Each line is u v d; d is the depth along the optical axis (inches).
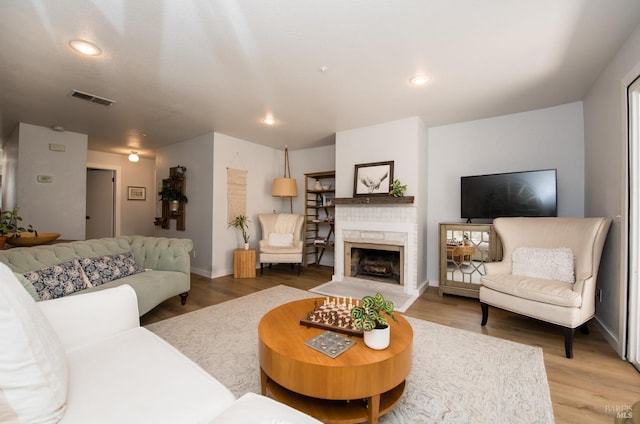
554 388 68.0
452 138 157.8
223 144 183.5
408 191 147.4
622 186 82.8
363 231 161.8
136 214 262.2
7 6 66.9
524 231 114.0
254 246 207.3
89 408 35.4
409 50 86.3
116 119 150.8
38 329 35.5
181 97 121.9
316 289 152.0
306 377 52.0
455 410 60.1
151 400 37.4
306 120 151.9
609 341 91.7
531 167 137.0
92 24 74.2
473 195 143.6
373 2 66.6
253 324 103.9
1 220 121.1
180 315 112.6
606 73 96.3
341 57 90.1
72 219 172.7
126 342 53.4
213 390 40.4
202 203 185.6
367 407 55.1
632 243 79.4
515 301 95.0
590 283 87.8
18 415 31.2
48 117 147.2
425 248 161.5
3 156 202.7
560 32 77.6
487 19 72.4
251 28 76.1
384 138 155.6
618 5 67.3
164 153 217.0
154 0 65.6
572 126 128.0
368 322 55.9
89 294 56.7
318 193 219.8
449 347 87.7
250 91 115.4
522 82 107.7
